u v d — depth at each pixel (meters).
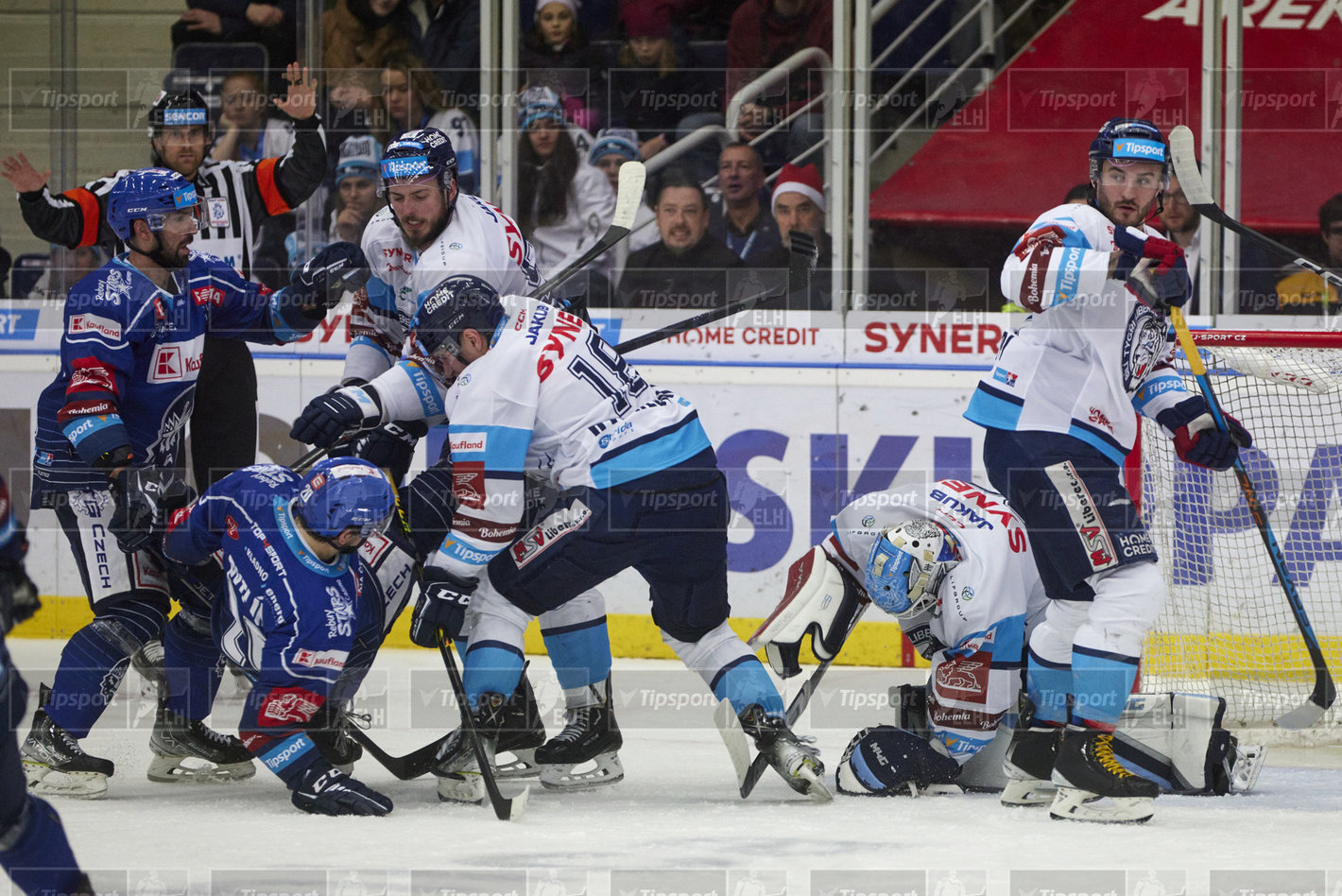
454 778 12.23
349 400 12.73
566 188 23.52
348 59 23.52
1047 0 23.38
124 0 23.81
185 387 13.86
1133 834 10.77
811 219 23.19
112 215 13.20
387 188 13.30
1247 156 23.48
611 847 10.18
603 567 12.00
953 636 12.55
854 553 13.34
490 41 23.38
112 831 10.72
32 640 21.97
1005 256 23.64
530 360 11.88
